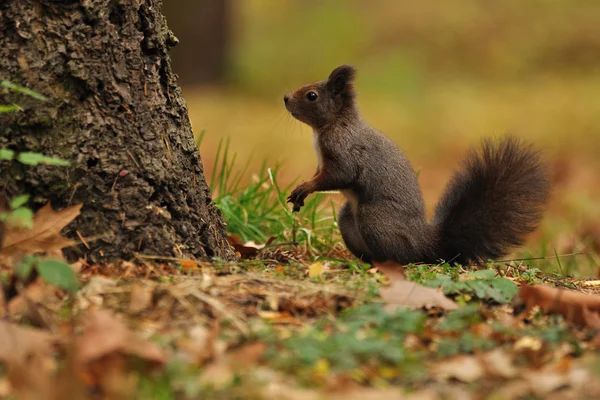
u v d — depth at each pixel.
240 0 45.38
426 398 5.76
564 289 9.14
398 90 35.56
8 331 6.11
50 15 8.09
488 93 35.81
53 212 7.40
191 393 5.59
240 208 11.86
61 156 8.02
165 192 8.51
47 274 6.58
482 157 11.62
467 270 10.32
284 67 38.47
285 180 22.80
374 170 11.22
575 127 30.31
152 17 8.67
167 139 8.73
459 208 11.29
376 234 10.99
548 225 17.95
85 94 8.20
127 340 5.98
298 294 7.75
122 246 8.16
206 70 35.03
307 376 5.96
